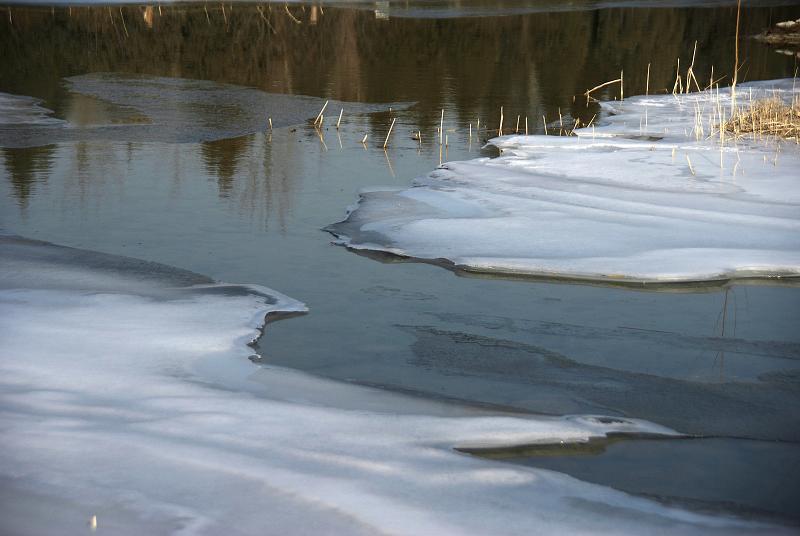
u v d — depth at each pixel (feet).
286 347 20.29
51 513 12.11
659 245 26.30
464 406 17.31
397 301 23.25
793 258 24.77
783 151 38.37
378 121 48.67
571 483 13.93
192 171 37.29
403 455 14.44
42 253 26.40
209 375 17.90
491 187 33.40
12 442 14.08
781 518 13.33
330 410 16.38
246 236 28.68
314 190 34.30
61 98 53.11
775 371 19.44
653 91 60.03
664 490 14.51
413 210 30.86
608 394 18.33
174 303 22.33
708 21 103.45
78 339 19.31
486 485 13.52
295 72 66.13
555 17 103.50
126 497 12.55
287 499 12.63
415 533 11.93
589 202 30.83
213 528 11.87
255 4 112.16
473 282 24.54
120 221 30.25
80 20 92.79
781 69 69.56
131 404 15.99
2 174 36.35
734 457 15.78
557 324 21.84
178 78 61.98
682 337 21.11
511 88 60.70
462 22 97.40
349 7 110.73
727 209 29.58
